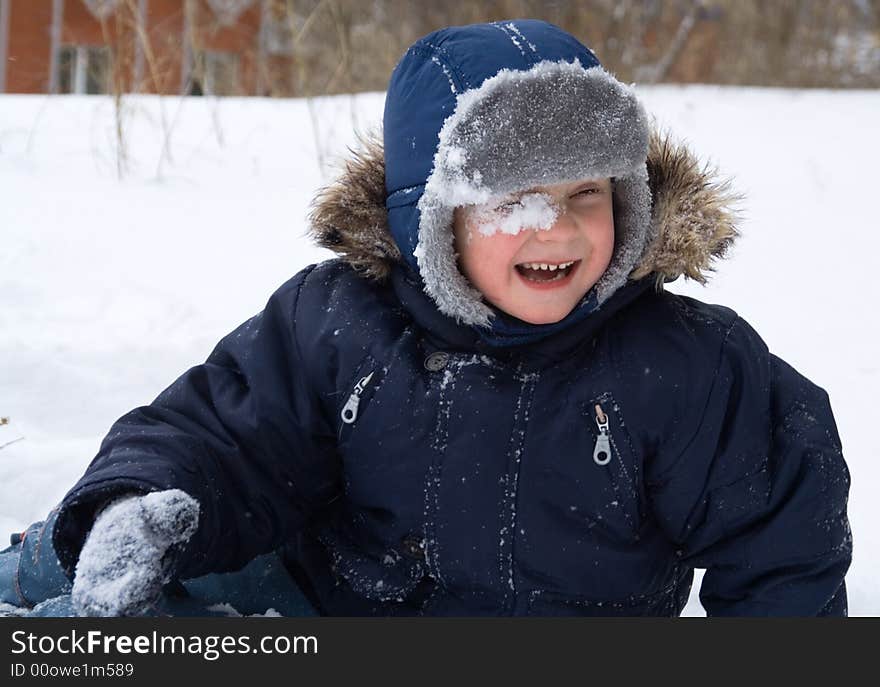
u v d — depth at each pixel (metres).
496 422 3.20
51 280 6.92
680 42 17.55
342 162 3.57
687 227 3.26
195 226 8.19
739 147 11.04
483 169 3.04
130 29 10.41
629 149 3.11
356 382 3.35
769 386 3.33
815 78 18.19
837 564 3.23
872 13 18.88
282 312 3.56
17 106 11.92
